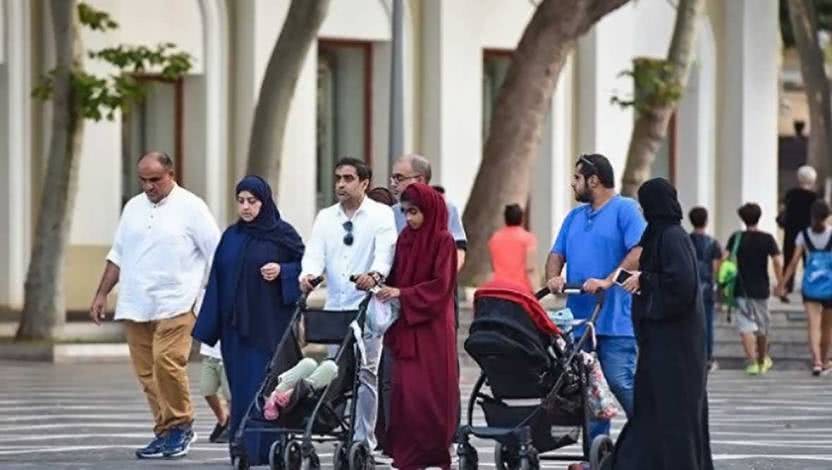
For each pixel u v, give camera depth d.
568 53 74.62
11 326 74.31
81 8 70.00
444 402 35.06
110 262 39.53
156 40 78.31
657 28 94.25
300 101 81.44
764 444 43.47
